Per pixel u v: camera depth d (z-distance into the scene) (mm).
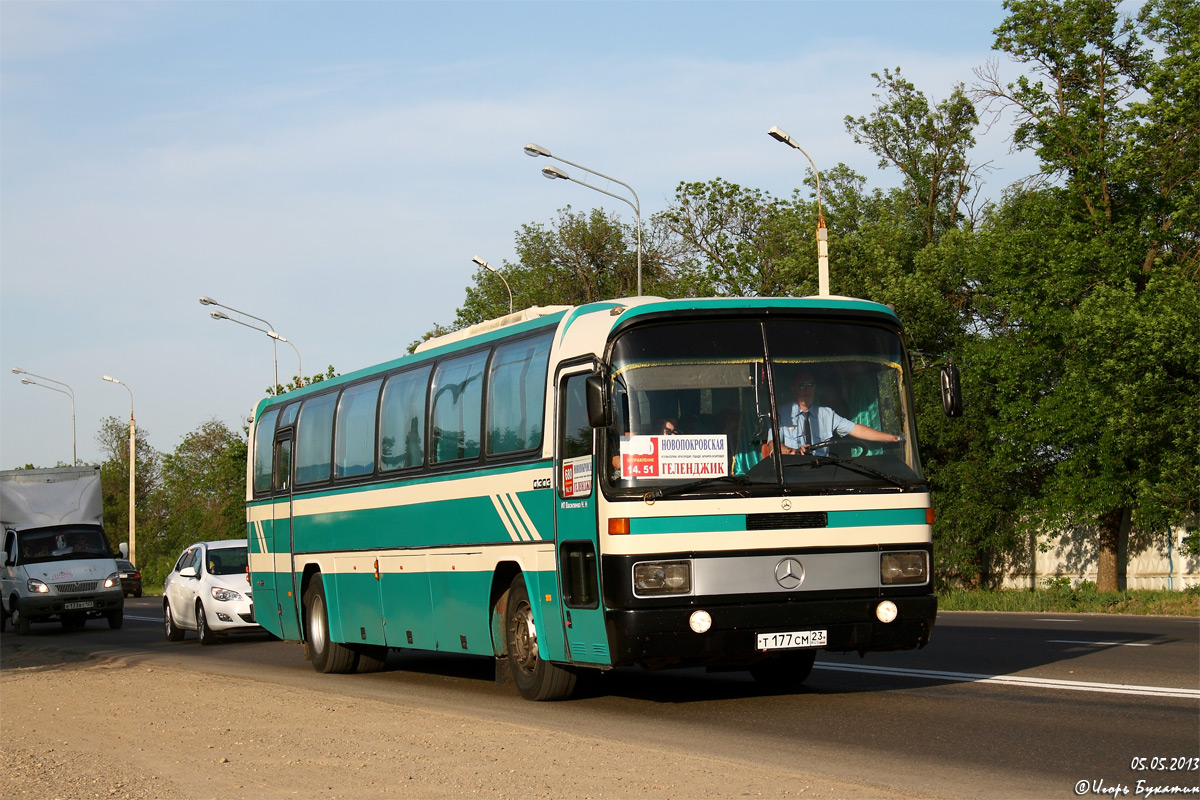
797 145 26406
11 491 31312
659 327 10664
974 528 36375
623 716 10945
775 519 10352
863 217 55281
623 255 63344
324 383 17688
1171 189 33656
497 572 12664
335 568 16719
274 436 19219
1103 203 34125
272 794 7711
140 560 91500
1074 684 11555
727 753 8828
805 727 9883
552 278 65188
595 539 10602
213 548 24828
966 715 10086
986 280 40344
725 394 10594
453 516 13531
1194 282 30531
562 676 11977
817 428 10695
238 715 11680
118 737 10531
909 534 10719
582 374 11094
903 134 51625
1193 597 27203
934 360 40188
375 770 8398
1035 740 8852
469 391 13359
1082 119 34344
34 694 14500
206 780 8266
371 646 16906
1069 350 32844
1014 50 37406
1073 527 34281
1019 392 33562
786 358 10766
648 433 10430
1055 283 32875
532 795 7391
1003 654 14805
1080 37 36281
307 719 11180
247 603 23594
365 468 15891
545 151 32656
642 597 10125
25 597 29219
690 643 10078
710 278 55000
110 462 102375
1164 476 28969
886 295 39719
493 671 16625
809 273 43625
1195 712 9750
